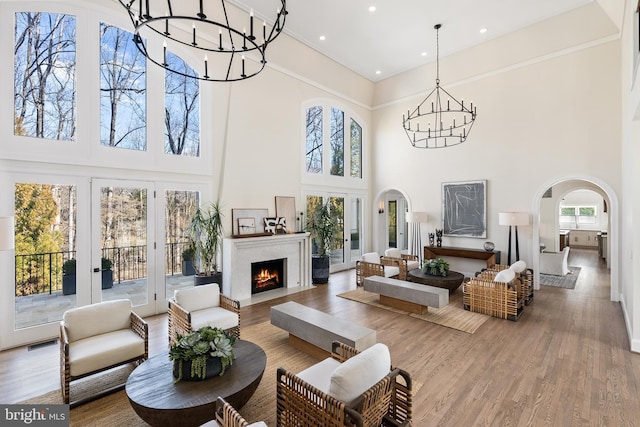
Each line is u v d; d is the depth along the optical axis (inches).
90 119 162.4
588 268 320.8
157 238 186.9
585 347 140.3
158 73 187.8
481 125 273.0
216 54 212.1
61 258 154.6
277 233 243.9
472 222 278.5
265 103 243.3
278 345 144.7
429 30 237.1
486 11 215.0
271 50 242.1
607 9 198.5
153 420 77.7
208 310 144.6
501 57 256.1
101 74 167.2
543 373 118.3
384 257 270.1
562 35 227.0
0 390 108.0
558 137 234.7
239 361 100.3
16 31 143.6
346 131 325.1
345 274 304.3
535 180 245.3
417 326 167.3
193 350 89.7
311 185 284.2
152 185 184.9
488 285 183.6
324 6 208.2
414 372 119.6
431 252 290.2
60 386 110.3
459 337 152.4
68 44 157.1
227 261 209.9
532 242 246.5
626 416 93.4
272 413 95.8
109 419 93.7
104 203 167.8
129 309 126.8
